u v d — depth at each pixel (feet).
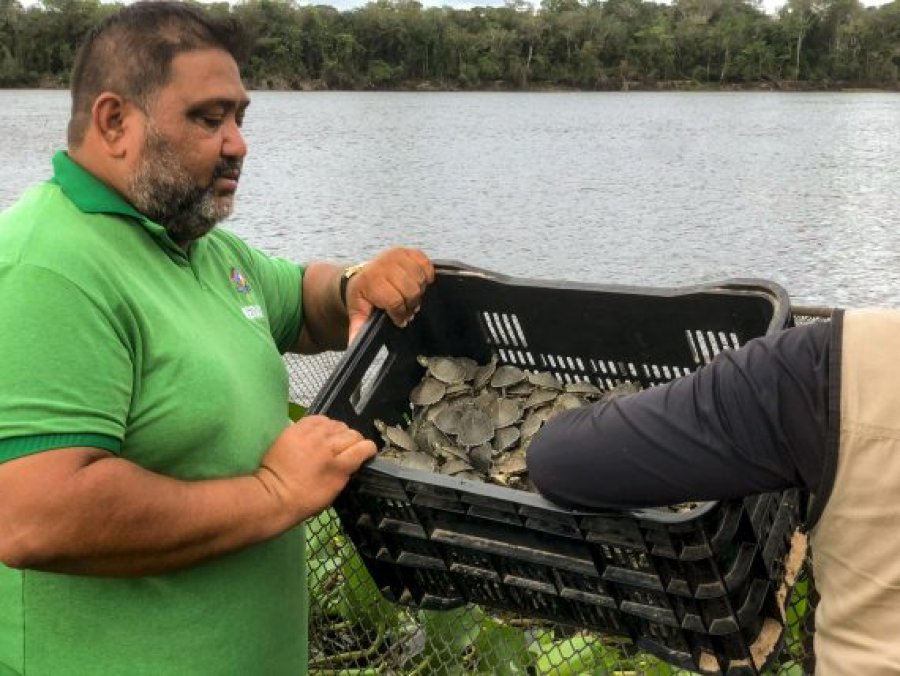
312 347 9.45
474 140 204.03
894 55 451.12
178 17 6.85
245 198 105.81
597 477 5.87
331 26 423.23
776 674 8.80
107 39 6.79
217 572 7.19
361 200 106.73
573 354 9.14
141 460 6.82
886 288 62.54
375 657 10.82
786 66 453.17
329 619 10.84
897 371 5.12
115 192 6.92
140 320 6.73
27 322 6.21
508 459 8.66
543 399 8.96
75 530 6.17
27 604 6.93
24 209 6.72
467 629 9.77
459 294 9.32
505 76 446.19
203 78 6.81
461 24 451.53
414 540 7.25
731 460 5.45
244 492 6.74
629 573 6.43
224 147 7.02
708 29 456.45
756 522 6.29
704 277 68.59
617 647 9.26
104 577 6.61
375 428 8.82
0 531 6.25
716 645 6.51
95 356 6.37
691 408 5.57
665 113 309.22
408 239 83.56
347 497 7.27
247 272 8.43
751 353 5.51
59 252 6.42
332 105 334.65
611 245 80.79
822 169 146.20
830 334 5.32
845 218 94.38
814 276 66.95
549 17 453.58
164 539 6.44
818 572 5.74
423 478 6.78
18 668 7.03
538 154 172.04
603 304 8.68
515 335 9.35
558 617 7.11
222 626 7.23
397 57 431.84
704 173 140.87
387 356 8.98
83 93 6.88
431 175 134.62
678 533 6.00
